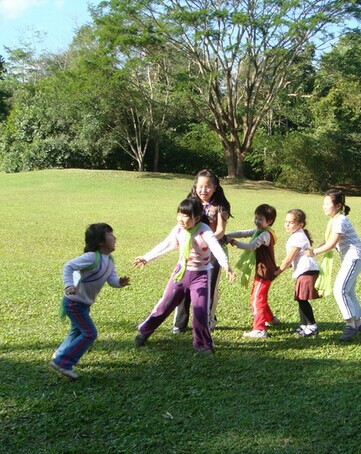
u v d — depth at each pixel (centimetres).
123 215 1712
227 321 598
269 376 439
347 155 3020
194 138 3556
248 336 543
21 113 3516
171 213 1780
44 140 3384
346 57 2864
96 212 1792
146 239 1247
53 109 3350
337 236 531
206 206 540
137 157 3372
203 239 489
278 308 656
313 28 2692
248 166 3444
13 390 405
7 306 645
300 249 543
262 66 2936
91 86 2900
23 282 779
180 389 412
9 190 2591
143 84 3312
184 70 2819
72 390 408
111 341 521
